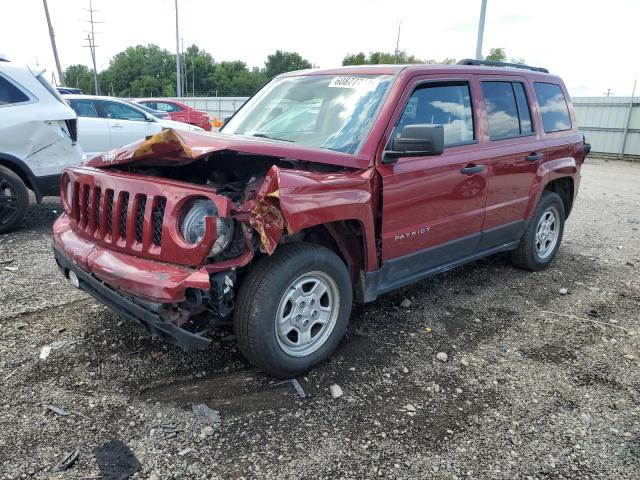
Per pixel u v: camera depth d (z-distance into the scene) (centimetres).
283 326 312
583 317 447
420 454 265
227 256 281
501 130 465
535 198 509
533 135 505
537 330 417
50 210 777
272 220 277
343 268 333
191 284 260
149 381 313
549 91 546
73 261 319
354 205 321
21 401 289
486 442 277
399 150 337
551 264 593
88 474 239
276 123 414
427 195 380
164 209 281
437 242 406
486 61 496
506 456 267
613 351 386
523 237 531
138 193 290
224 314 288
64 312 401
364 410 298
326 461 257
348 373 337
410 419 292
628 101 2097
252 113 449
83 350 345
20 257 536
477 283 518
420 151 330
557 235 575
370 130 354
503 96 474
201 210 276
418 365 352
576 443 279
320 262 315
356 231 342
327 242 356
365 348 371
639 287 529
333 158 331
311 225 294
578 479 253
